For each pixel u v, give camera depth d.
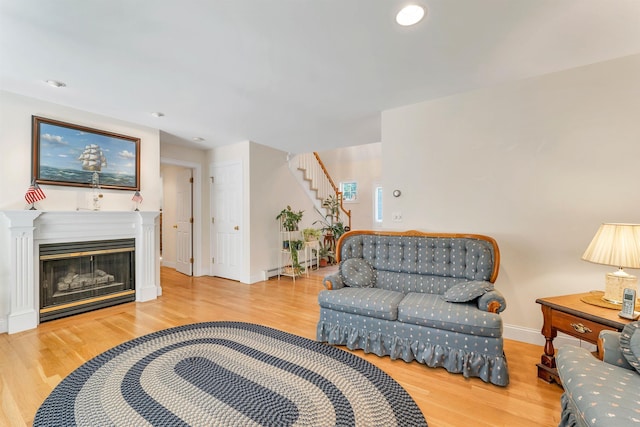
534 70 2.40
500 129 2.68
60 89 2.72
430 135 3.04
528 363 2.22
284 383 1.92
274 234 5.27
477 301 2.23
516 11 1.67
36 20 1.72
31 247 2.83
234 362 2.19
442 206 2.98
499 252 2.59
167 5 1.60
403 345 2.25
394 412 1.65
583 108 2.34
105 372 2.04
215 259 5.32
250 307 3.56
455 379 2.00
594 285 2.32
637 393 1.15
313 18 1.73
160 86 2.66
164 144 4.83
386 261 2.91
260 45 2.01
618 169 2.23
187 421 1.56
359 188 8.29
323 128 4.03
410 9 1.66
